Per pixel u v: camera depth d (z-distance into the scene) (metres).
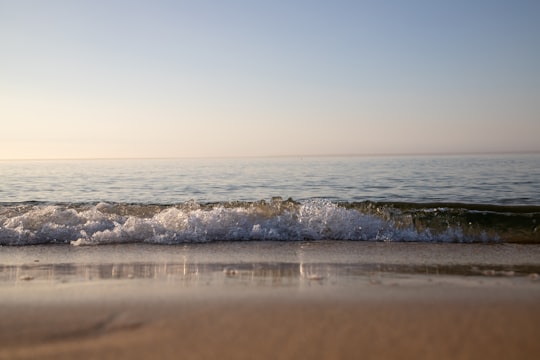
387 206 10.82
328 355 3.27
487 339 3.57
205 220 8.65
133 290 5.00
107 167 43.34
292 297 4.68
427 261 6.66
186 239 8.19
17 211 9.87
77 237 8.25
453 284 5.29
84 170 35.88
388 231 8.56
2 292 4.92
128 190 18.55
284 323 3.89
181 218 8.70
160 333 3.69
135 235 8.29
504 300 4.57
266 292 4.89
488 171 28.30
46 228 8.38
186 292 4.90
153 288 5.09
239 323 3.90
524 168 31.36
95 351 3.37
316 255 7.08
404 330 3.74
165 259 6.79
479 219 9.05
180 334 3.66
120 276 5.75
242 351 3.34
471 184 19.69
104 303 4.47
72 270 6.09
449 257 6.93
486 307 4.34
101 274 5.86
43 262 6.60
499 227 8.70
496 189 17.52
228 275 5.79
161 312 4.19
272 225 8.67
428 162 49.97
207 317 4.04
